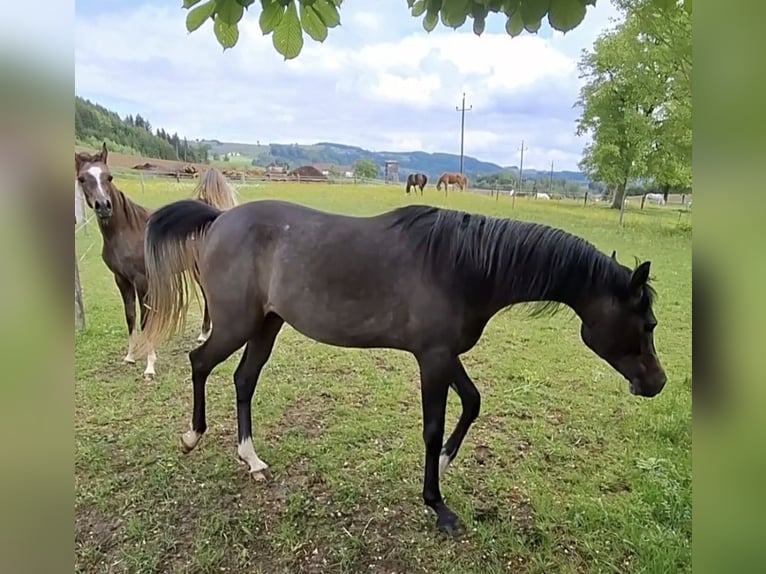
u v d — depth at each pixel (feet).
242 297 7.01
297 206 7.16
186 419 9.15
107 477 7.25
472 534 6.21
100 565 5.69
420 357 6.37
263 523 6.40
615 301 6.09
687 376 10.71
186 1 4.35
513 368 11.55
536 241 6.15
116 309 15.49
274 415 9.32
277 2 4.51
